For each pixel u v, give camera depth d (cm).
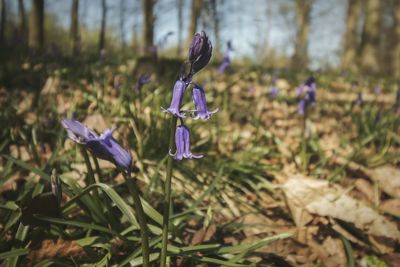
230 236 28
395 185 37
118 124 40
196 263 24
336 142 52
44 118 42
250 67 93
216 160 39
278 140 46
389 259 29
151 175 34
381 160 43
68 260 22
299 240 30
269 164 41
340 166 41
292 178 36
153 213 24
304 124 41
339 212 31
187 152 18
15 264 20
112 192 19
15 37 82
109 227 24
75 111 41
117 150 15
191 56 17
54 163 33
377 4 185
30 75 54
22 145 36
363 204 32
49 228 22
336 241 30
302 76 95
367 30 186
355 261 29
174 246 23
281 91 73
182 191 33
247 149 44
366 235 30
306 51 262
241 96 67
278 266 26
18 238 22
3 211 25
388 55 311
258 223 30
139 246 24
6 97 48
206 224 26
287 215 33
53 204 21
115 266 22
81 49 90
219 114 53
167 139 37
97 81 53
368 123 53
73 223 21
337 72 130
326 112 66
